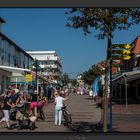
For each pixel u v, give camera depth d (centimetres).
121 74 3816
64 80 11362
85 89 10575
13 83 3556
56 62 8006
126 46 1479
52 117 2670
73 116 2764
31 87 3591
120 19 1416
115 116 2733
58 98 2153
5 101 1922
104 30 1469
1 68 3189
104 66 1520
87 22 1462
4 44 3972
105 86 1516
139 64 4403
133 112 3077
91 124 2180
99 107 3803
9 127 1927
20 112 1947
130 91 5422
